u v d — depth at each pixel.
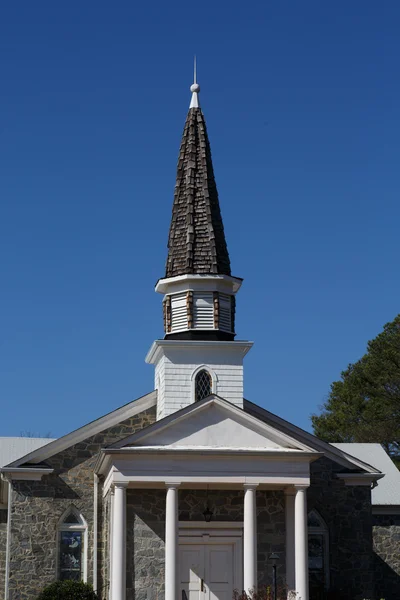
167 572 30.27
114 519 30.66
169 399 34.28
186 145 37.31
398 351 59.09
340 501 35.31
